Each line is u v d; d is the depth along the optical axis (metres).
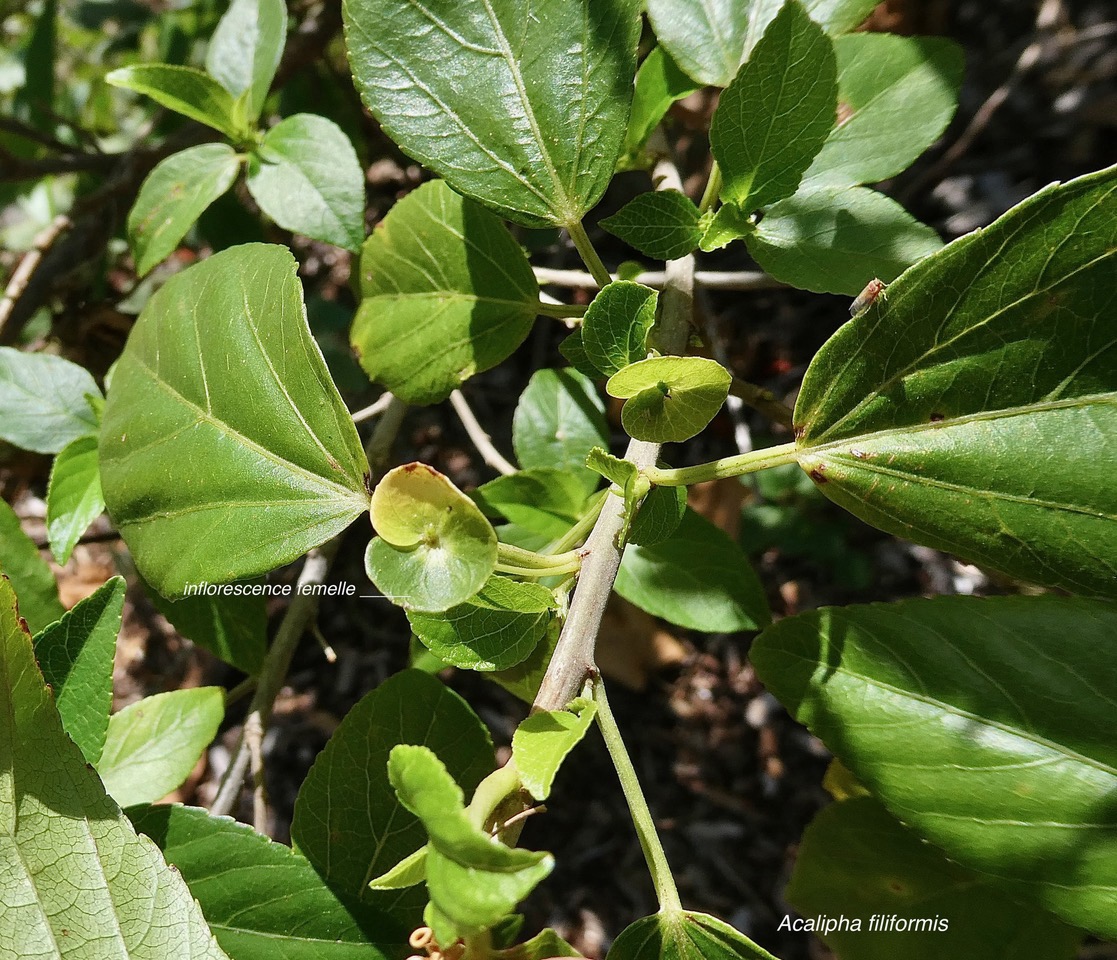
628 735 0.56
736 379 0.33
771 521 0.52
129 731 0.31
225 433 0.27
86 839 0.25
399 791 0.21
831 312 0.59
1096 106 0.58
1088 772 0.26
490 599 0.24
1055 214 0.23
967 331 0.24
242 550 0.26
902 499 0.25
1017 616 0.27
